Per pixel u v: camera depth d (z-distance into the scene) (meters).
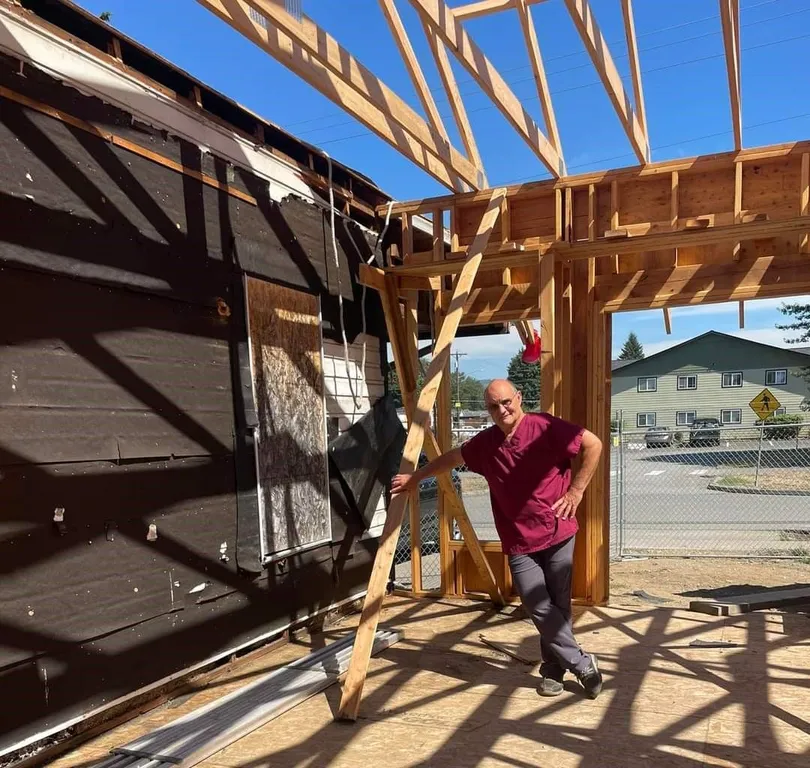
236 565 3.75
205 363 3.62
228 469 3.75
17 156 2.66
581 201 4.78
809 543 8.54
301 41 2.60
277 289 4.27
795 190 4.19
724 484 15.90
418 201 5.20
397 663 3.74
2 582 2.51
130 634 3.05
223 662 3.71
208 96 3.79
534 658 3.76
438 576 6.97
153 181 3.34
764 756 2.49
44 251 2.74
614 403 37.62
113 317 3.07
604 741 2.66
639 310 5.00
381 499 5.42
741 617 4.51
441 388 5.38
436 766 2.50
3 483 2.53
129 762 2.57
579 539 5.01
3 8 2.62
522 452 3.07
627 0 3.84
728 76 3.55
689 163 4.33
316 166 4.94
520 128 3.86
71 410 2.82
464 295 4.07
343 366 5.07
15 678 2.54
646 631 4.20
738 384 34.94
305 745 2.72
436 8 2.90
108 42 3.19
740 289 4.78
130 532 3.08
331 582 4.73
